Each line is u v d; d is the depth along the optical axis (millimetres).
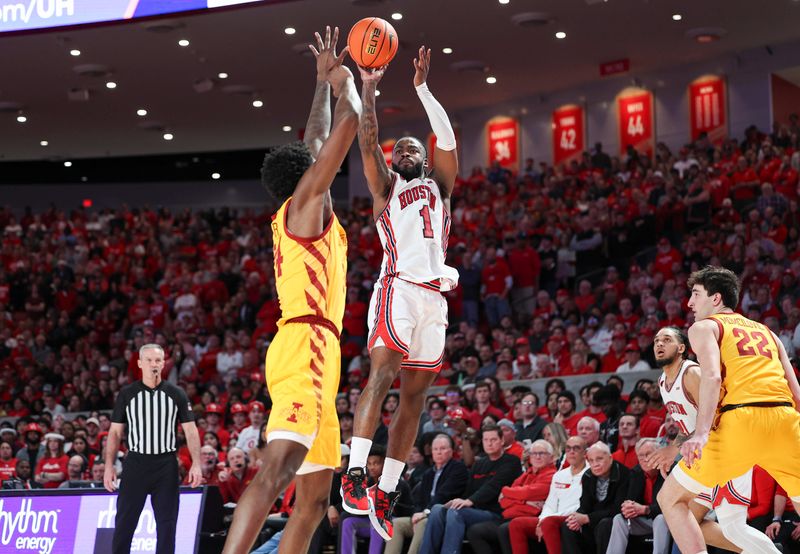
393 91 24422
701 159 21609
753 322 6586
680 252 18266
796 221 17875
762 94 22594
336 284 4941
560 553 9461
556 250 20266
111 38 20094
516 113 25844
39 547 10008
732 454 6316
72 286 24016
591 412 12023
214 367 19172
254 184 31922
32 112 25328
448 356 16594
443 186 5809
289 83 23344
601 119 24734
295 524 4996
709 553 8688
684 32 21062
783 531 8906
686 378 7273
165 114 25844
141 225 27531
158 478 8891
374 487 5430
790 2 19438
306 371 4730
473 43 21047
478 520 10133
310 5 18594
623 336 15047
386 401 13672
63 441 14219
